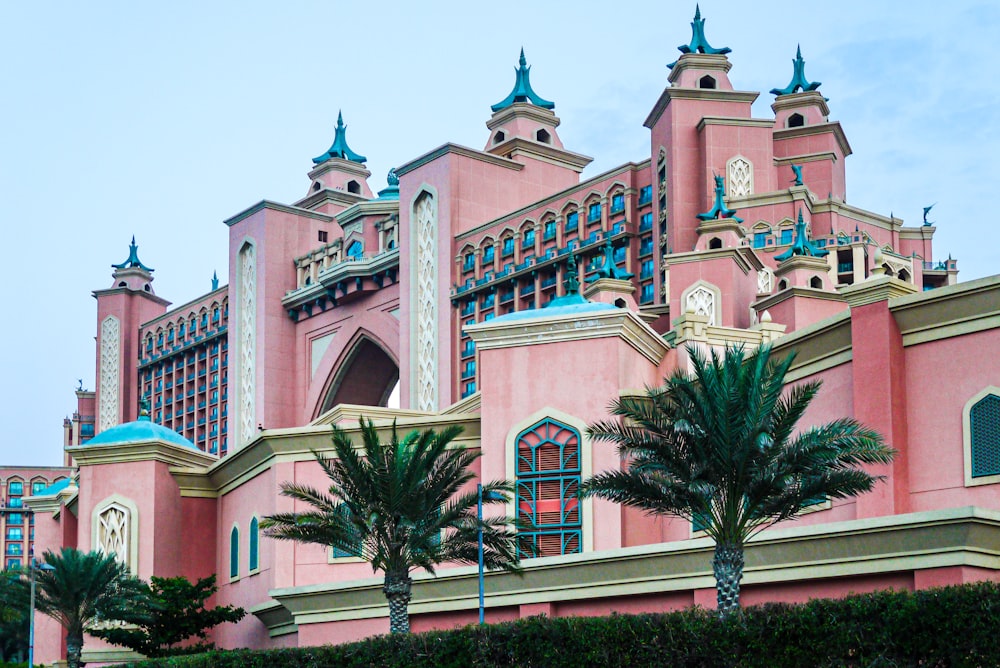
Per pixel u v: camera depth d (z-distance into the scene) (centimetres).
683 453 3366
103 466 6156
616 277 6153
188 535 6103
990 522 3253
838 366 4256
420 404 9519
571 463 4706
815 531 3472
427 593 4394
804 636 3111
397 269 10069
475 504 4075
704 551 3722
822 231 8019
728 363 3341
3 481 14075
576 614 4056
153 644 5438
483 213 9706
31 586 5481
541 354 4841
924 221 8881
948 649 2916
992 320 3903
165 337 12394
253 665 4022
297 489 4106
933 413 3997
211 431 11594
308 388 10756
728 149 8088
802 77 9294
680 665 3256
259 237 11031
